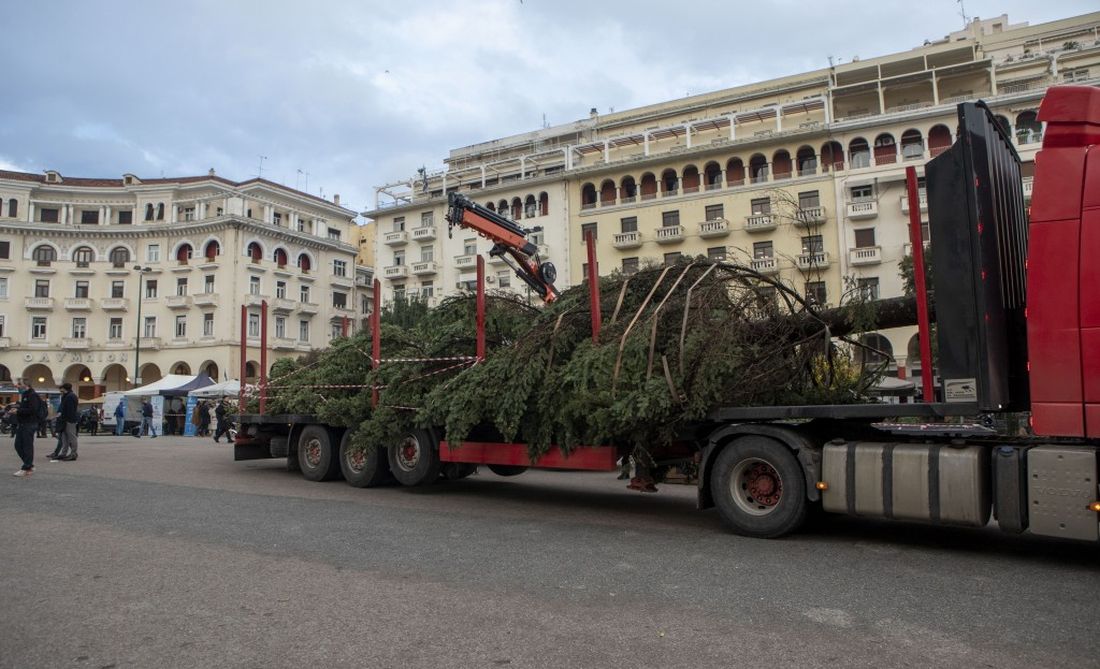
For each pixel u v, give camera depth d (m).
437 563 5.75
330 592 4.88
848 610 4.45
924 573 5.43
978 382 5.83
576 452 8.45
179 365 59.56
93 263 59.94
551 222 52.38
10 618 4.32
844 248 42.25
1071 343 5.44
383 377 10.56
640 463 7.80
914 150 42.22
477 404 8.62
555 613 4.41
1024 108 39.31
